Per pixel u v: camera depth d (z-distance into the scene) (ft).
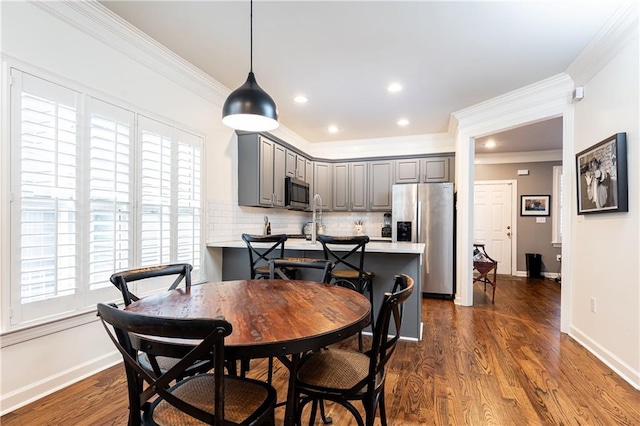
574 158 10.05
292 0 6.73
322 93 11.75
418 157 17.25
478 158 21.88
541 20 7.35
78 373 7.04
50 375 6.53
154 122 8.89
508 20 7.36
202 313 4.42
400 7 6.94
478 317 12.09
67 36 6.76
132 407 3.55
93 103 7.27
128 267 8.05
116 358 7.91
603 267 8.32
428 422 5.75
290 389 3.98
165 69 9.17
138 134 8.41
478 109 12.89
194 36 8.16
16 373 6.01
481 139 17.56
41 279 6.29
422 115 14.14
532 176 21.01
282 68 9.82
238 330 3.76
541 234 20.88
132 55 8.20
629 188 7.31
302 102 12.61
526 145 18.95
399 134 17.43
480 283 18.62
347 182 18.52
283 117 14.47
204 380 4.25
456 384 7.07
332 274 9.49
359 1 6.75
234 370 5.82
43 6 6.30
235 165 12.67
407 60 9.27
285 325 3.94
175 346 3.47
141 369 3.35
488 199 21.80
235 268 11.78
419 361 8.25
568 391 6.78
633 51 7.14
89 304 7.14
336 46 8.57
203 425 3.47
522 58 9.09
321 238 9.14
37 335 6.29
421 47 8.57
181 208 9.84
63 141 6.63
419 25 7.59
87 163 7.10
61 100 6.63
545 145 18.93
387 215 18.61
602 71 8.46
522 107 11.55
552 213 20.67
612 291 7.91
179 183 9.78
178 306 4.78
